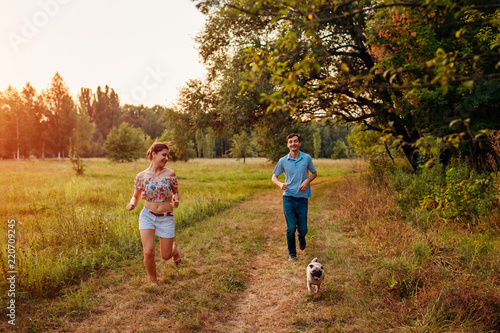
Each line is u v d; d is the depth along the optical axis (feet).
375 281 12.22
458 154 26.58
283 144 89.40
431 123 27.84
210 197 33.27
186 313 10.52
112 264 15.11
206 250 17.48
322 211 28.14
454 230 17.81
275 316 10.44
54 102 188.14
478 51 22.15
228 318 10.44
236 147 123.13
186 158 141.79
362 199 25.61
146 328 9.62
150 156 13.23
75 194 34.24
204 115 45.98
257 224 23.94
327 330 9.32
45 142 185.37
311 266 11.60
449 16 23.75
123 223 20.80
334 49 33.45
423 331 8.89
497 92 22.24
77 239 17.35
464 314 9.52
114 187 42.37
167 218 13.04
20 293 11.43
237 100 37.91
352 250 16.29
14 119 179.63
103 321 10.02
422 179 24.08
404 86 6.42
